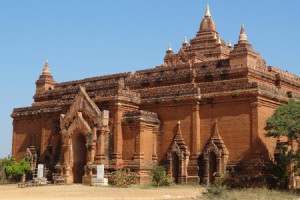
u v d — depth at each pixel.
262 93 39.38
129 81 50.34
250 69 42.69
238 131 39.84
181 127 43.09
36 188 37.59
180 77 46.66
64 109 48.50
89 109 43.50
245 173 38.69
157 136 44.41
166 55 57.22
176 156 42.88
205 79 45.31
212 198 29.94
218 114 41.31
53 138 49.66
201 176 41.19
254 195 31.20
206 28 58.34
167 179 40.22
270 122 35.88
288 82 47.12
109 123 43.72
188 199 29.31
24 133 56.91
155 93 45.22
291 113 35.75
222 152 40.12
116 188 36.81
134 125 42.88
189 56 53.28
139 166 41.75
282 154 37.16
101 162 41.84
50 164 48.88
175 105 43.81
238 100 40.25
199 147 41.91
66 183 43.66
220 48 55.78
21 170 51.69
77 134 44.75
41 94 58.28
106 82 52.94
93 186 39.06
